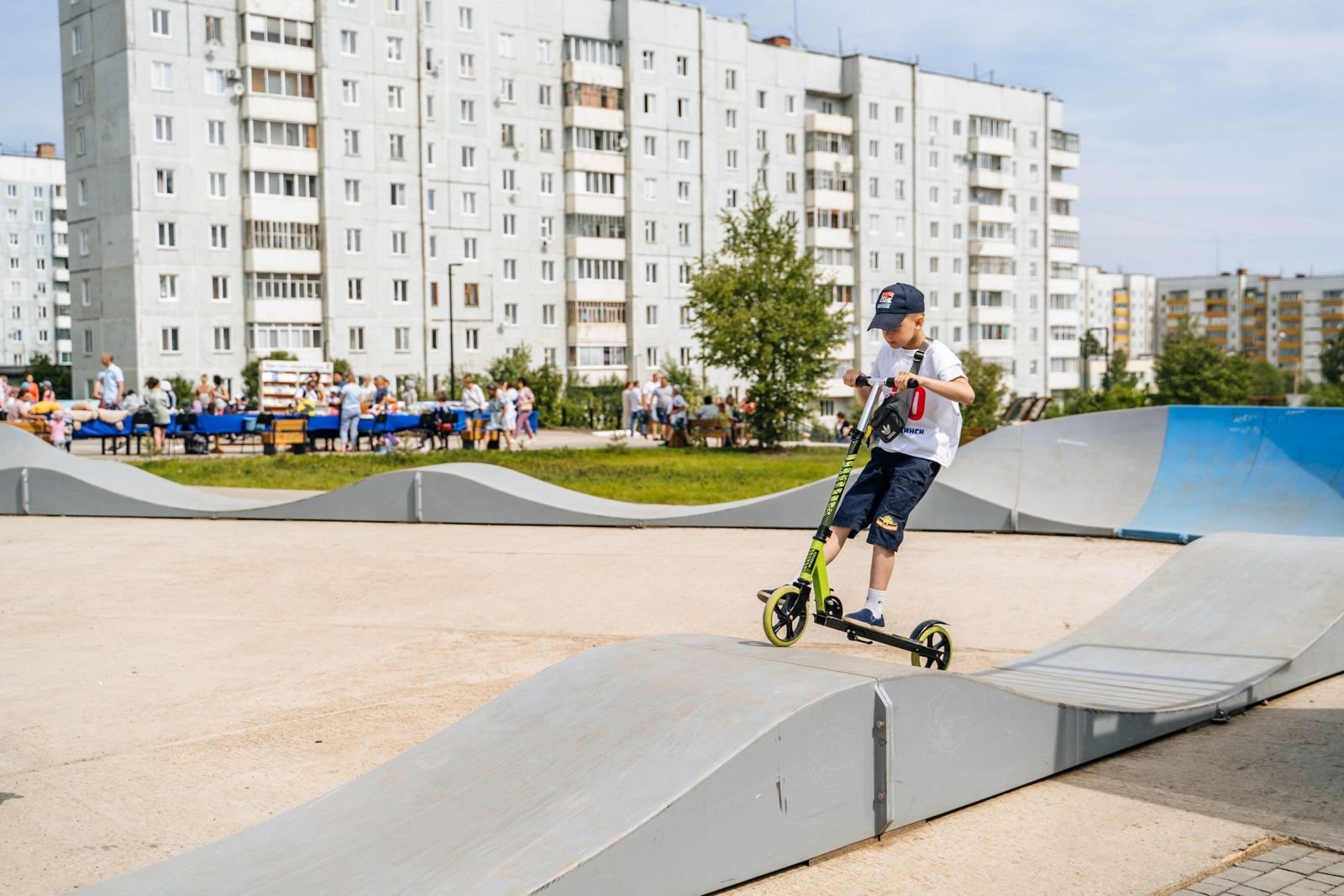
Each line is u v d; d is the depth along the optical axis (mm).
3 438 14156
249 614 7988
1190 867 3670
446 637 7227
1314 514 10062
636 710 3896
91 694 6023
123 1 53500
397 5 59625
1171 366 82688
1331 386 104812
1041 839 3910
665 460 24734
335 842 3504
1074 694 4980
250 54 55969
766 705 3713
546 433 41562
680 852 3342
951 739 4113
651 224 68812
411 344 61031
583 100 66125
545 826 3348
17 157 106625
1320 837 3895
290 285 58031
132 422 25000
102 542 11164
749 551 10219
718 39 70562
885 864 3709
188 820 4285
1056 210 90188
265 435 25328
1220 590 6434
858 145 76688
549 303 66750
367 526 12391
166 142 55000
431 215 61656
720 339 32469
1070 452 11945
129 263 55062
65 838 4129
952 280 82250
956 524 11156
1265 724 5188
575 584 8859
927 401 5297
